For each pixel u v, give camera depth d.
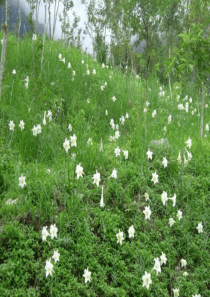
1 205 4.09
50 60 9.79
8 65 8.78
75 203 4.31
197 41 5.39
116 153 5.48
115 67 13.51
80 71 10.18
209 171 6.38
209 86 6.02
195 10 6.43
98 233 4.29
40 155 5.56
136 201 5.13
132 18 7.64
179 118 9.93
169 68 5.65
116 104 9.07
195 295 3.97
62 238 3.94
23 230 3.79
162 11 7.46
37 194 4.33
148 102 9.99
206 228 5.17
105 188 4.99
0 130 5.73
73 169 5.07
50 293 3.36
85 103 8.38
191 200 5.52
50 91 8.05
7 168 4.83
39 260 3.58
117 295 3.64
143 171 5.76
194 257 4.68
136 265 4.07
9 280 3.27
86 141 6.04
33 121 6.21
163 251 4.50
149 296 3.85
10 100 6.86
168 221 5.02
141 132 7.10
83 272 3.79
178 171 6.08
